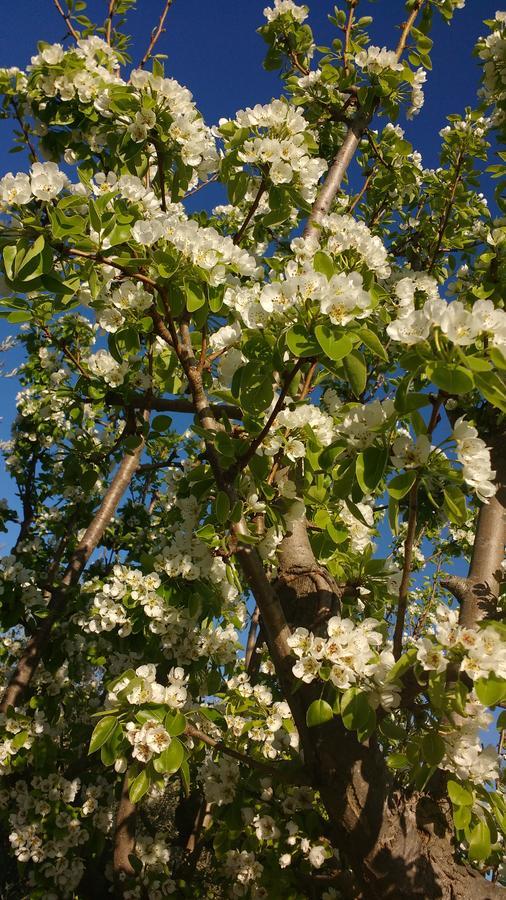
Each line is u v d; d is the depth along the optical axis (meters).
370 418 1.97
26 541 6.11
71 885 4.01
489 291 3.16
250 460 2.47
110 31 3.95
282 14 4.16
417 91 4.07
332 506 2.80
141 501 7.12
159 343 3.40
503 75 3.64
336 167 3.91
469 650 1.86
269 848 3.00
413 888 2.27
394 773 2.80
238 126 2.85
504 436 2.98
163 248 2.33
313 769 2.38
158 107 2.83
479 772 2.03
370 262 2.44
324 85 4.11
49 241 2.16
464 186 4.83
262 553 2.71
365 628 2.36
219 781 3.17
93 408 5.40
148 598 3.24
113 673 4.06
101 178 2.71
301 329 1.97
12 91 3.05
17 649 5.32
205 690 3.51
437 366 1.61
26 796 4.08
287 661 2.40
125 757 2.36
